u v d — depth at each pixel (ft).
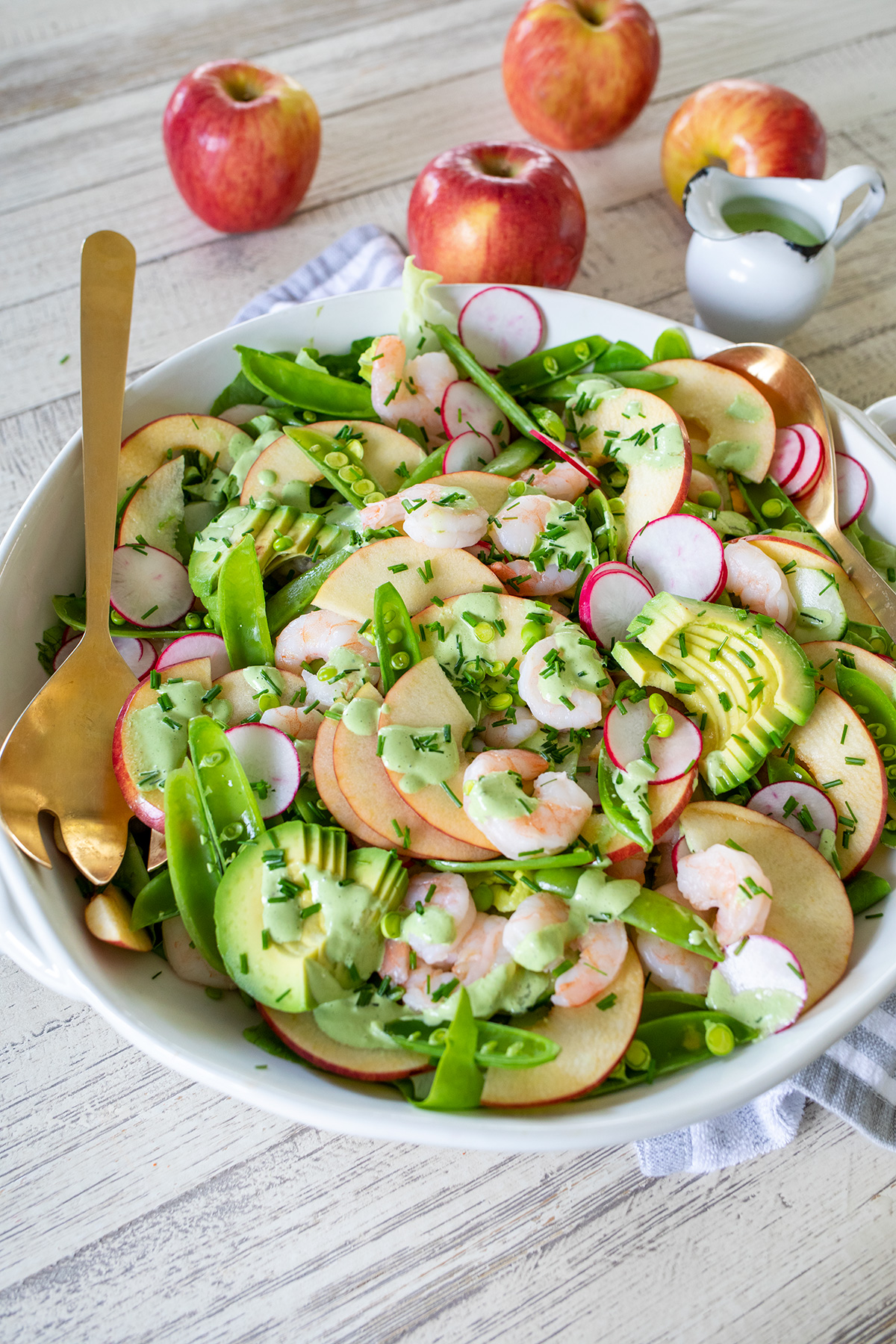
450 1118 1.62
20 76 2.84
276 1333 1.73
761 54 2.90
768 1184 1.80
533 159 2.35
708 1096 1.62
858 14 2.99
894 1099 1.82
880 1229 1.78
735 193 2.36
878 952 1.74
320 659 1.92
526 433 2.09
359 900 1.72
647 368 2.14
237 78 2.51
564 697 1.82
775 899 1.78
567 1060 1.69
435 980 1.72
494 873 1.79
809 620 1.95
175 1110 1.83
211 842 1.77
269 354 2.12
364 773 1.80
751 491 2.10
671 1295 1.75
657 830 1.78
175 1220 1.77
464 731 1.85
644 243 2.57
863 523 2.07
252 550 1.93
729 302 2.32
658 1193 1.80
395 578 1.92
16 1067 1.85
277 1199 1.78
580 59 2.53
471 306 2.15
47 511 1.94
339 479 2.03
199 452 2.09
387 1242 1.77
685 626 1.87
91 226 2.60
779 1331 1.73
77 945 1.71
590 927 1.74
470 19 2.97
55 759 1.82
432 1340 1.73
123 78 2.84
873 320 2.48
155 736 1.84
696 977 1.75
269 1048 1.70
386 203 2.63
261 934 1.71
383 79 2.84
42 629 1.93
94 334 1.95
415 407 2.10
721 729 1.85
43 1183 1.79
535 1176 1.80
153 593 1.98
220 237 2.59
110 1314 1.73
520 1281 1.75
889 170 2.70
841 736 1.86
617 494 2.06
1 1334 1.72
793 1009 1.70
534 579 1.94
